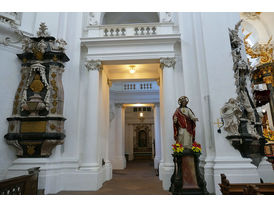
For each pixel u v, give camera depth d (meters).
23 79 5.80
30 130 5.41
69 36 6.92
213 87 5.55
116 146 11.69
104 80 7.81
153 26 7.06
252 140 5.01
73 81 6.55
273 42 10.91
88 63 6.73
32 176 4.38
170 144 5.89
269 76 9.39
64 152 6.05
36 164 5.30
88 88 6.54
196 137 5.80
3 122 5.50
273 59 9.68
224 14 6.16
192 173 4.72
